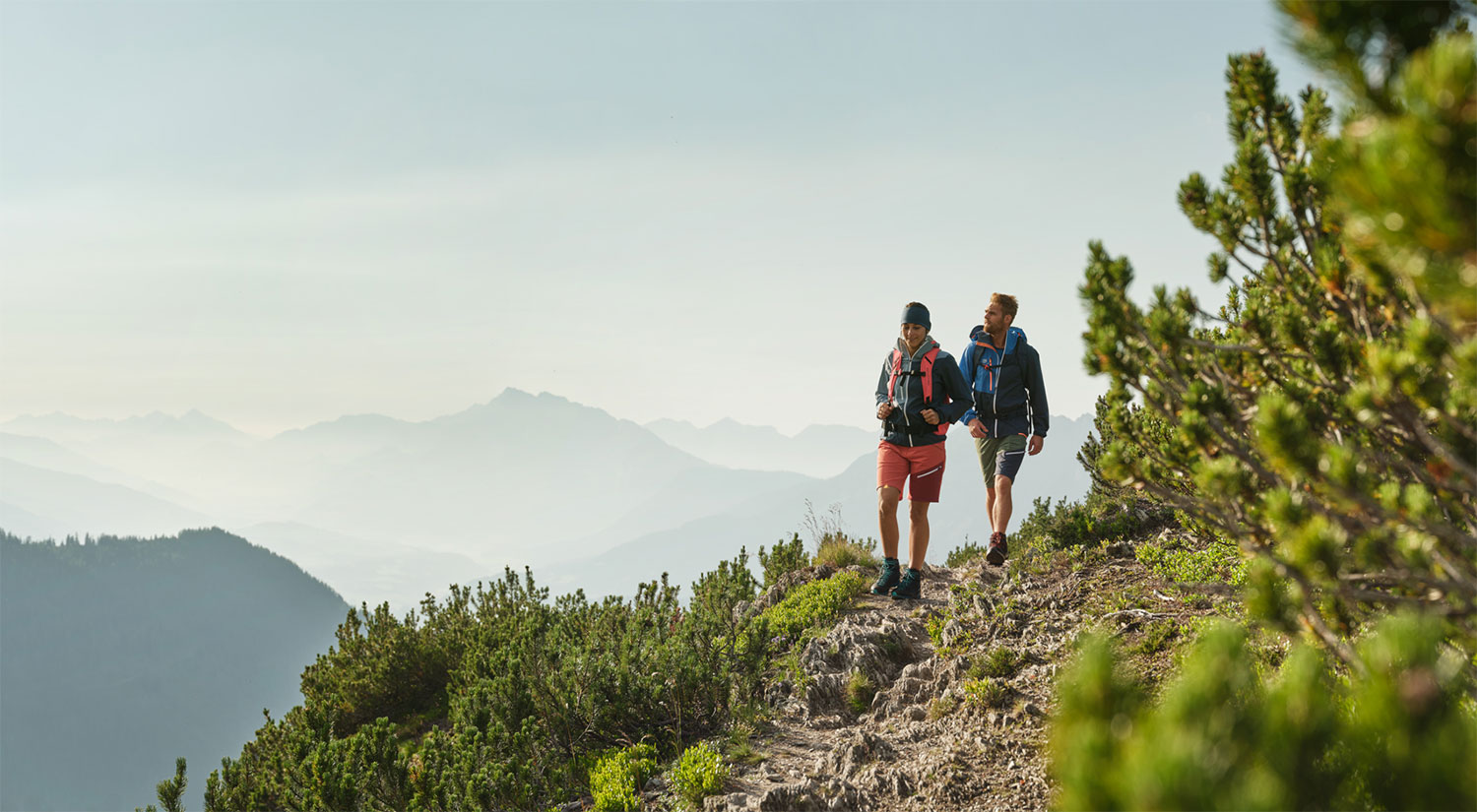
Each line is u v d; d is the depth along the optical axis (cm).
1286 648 464
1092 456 927
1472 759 124
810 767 607
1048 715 550
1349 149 169
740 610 1095
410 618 1236
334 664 1206
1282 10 189
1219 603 602
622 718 730
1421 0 172
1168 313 334
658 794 602
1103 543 862
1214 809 109
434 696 1160
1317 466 241
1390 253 160
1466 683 231
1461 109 137
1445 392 244
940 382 884
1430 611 235
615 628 941
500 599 1277
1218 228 338
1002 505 896
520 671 782
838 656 789
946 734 580
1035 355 891
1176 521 878
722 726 714
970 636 731
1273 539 279
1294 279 323
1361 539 236
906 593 935
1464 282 149
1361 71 179
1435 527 223
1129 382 336
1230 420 306
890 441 916
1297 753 134
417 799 641
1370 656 151
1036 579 840
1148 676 511
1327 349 297
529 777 661
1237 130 349
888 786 528
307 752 775
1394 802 131
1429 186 140
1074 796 128
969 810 482
